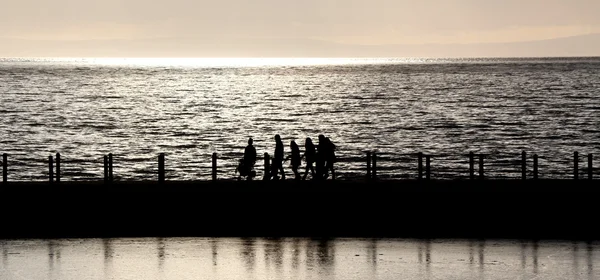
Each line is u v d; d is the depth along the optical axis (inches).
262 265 2910.9
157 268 2861.7
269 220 3686.0
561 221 3654.0
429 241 3395.7
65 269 2847.0
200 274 2770.7
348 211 3690.9
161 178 3929.6
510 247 3255.4
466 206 3686.0
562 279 2687.0
